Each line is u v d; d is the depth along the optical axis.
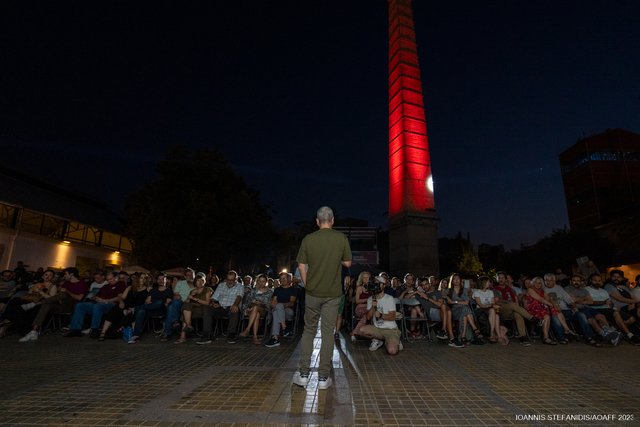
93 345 6.95
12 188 22.06
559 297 8.21
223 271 24.00
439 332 7.87
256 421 2.98
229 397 3.60
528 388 4.05
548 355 6.19
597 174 39.34
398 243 19.22
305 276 4.05
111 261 28.97
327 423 2.95
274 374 4.59
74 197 29.64
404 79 21.06
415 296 8.53
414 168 19.61
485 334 8.09
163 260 20.97
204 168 21.66
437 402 3.53
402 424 2.96
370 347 6.65
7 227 20.50
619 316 7.82
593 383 4.27
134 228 21.83
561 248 29.69
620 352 6.54
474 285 9.12
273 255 26.81
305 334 4.01
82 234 26.17
